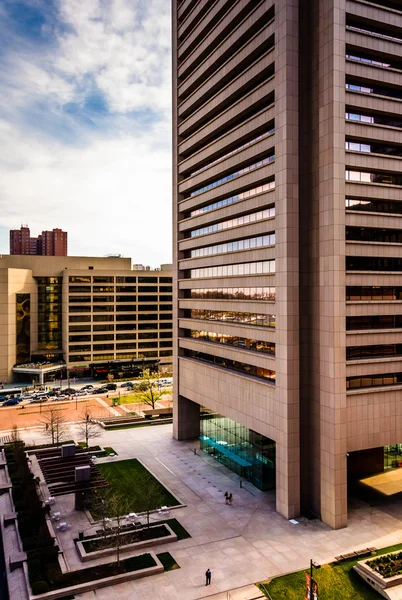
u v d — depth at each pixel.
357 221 39.62
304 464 41.12
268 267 43.66
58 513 39.84
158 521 39.16
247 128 46.34
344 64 38.53
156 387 103.38
